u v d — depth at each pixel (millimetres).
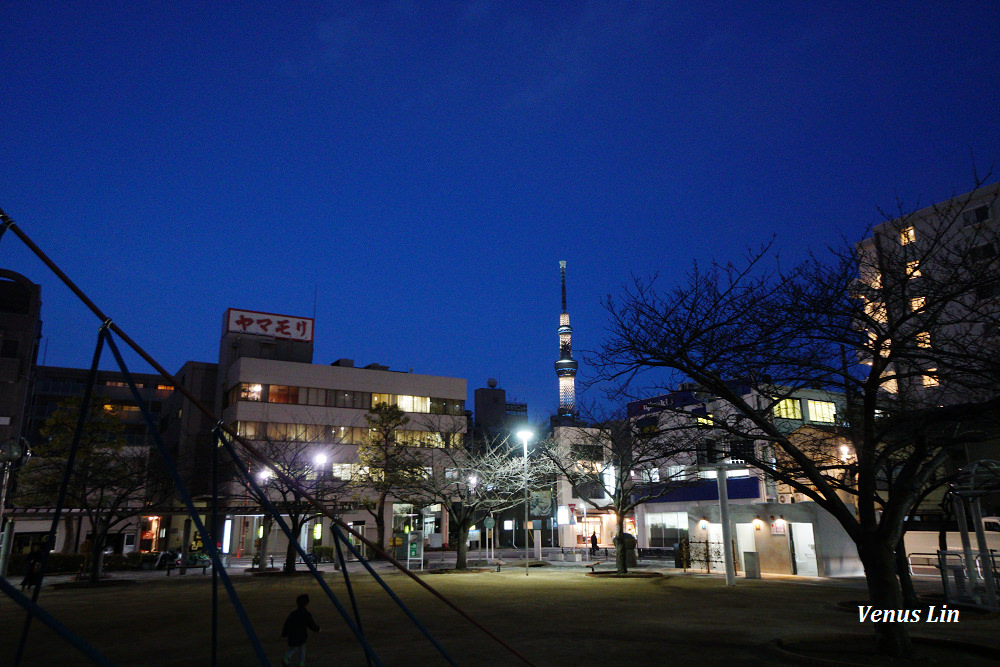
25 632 5934
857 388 14305
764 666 12977
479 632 17312
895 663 12523
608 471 47531
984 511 33188
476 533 67500
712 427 16172
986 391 12109
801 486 14586
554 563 45562
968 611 19391
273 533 57500
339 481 54250
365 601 24125
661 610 21266
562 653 14477
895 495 13508
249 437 58344
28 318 52406
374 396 68125
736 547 35281
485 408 97188
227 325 69625
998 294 12375
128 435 84562
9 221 5109
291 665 13000
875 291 13930
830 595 24938
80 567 39125
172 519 60125
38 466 39375
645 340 14320
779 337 12938
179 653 14914
